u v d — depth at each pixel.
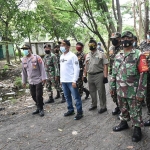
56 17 17.55
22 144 3.80
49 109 5.73
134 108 3.38
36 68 4.98
